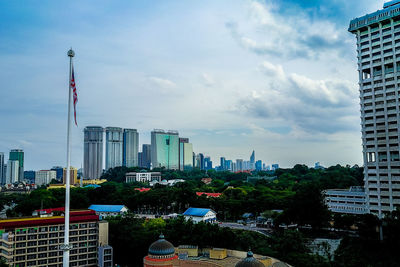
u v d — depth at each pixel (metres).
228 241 170.25
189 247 164.25
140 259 177.12
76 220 173.00
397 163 198.00
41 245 162.50
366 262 143.62
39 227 163.00
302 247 153.12
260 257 144.75
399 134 198.25
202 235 172.38
